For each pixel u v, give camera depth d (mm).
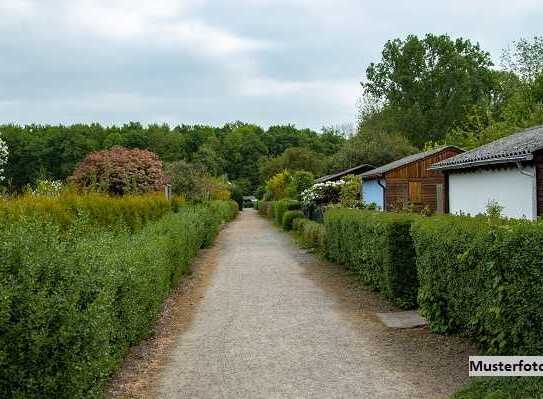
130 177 18328
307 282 13023
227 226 38156
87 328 4422
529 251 5051
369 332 8062
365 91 58719
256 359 6871
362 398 5426
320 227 19703
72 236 6766
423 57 55594
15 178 41500
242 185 80688
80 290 4621
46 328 4090
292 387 5812
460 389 5500
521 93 38531
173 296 11477
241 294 11633
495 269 5570
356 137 47625
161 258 8844
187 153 76062
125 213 13023
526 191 13062
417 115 52750
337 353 7035
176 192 28859
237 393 5691
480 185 15641
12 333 3900
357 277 13258
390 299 10055
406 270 9555
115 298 5883
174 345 7652
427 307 7801
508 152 12922
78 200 11250
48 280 4344
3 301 3811
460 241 6531
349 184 26891
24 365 3990
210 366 6637
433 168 18125
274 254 19547
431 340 7426
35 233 4930
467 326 6840
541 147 12070
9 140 41906
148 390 5848
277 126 98625
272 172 64250
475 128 46094
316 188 28422
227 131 94438
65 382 4203
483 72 54625
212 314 9680
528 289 5102
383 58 57938
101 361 4801
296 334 8078
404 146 43031
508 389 4977
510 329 5449
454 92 53219
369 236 11188
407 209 16984
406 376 6035
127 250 7211
